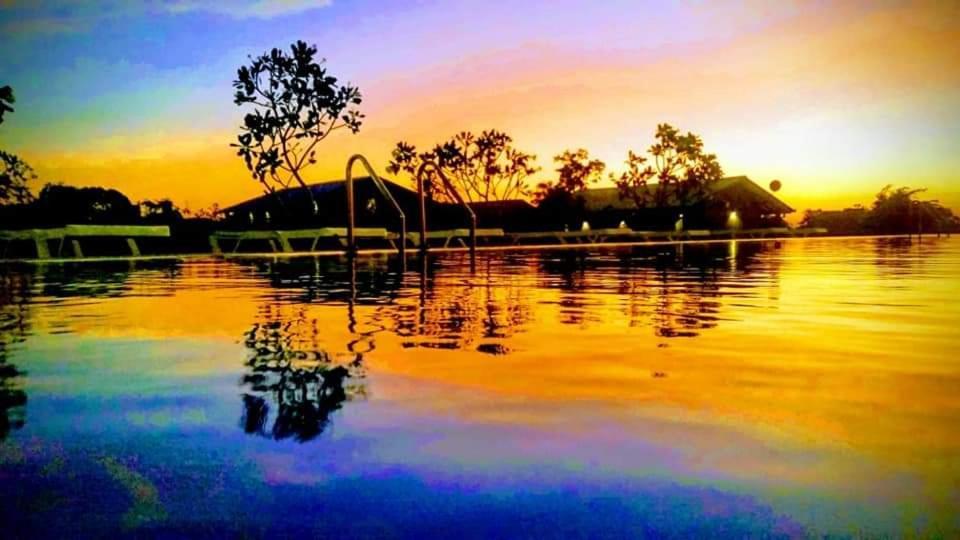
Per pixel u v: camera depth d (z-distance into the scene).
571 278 8.48
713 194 38.50
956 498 1.41
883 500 1.41
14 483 1.54
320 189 29.61
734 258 14.41
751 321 4.25
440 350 3.20
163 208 23.72
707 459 1.65
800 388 2.38
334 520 1.34
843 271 9.66
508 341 3.45
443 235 23.05
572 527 1.30
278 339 3.58
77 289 7.19
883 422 1.95
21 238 14.86
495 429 1.91
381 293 6.43
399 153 31.59
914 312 4.69
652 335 3.65
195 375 2.67
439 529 1.29
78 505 1.42
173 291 6.89
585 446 1.75
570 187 39.06
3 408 2.19
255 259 15.42
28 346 3.43
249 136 22.12
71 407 2.19
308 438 1.84
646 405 2.16
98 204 21.45
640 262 12.92
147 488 1.50
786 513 1.35
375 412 2.09
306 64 21.95
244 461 1.67
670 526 1.30
